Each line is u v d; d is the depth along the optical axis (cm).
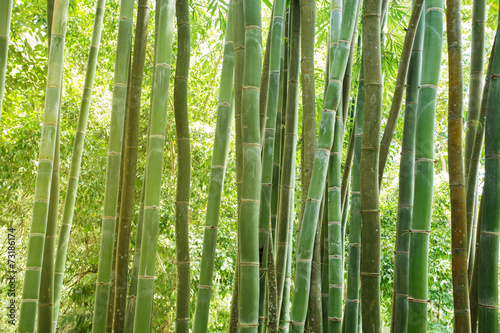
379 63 167
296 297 192
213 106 682
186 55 216
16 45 486
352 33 190
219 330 663
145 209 185
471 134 203
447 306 684
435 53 165
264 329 204
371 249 161
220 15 359
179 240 205
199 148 585
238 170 212
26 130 557
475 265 172
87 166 584
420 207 161
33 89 514
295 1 242
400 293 197
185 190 208
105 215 208
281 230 227
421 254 159
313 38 226
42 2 464
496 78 153
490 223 153
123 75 213
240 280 163
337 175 212
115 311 217
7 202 596
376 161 164
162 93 188
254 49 170
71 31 581
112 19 581
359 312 227
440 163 802
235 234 564
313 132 218
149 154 186
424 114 164
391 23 360
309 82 221
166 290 542
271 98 219
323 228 239
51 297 228
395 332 197
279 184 250
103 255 206
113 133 211
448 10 162
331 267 208
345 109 233
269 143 212
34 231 201
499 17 155
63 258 262
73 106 607
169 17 191
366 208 162
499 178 152
